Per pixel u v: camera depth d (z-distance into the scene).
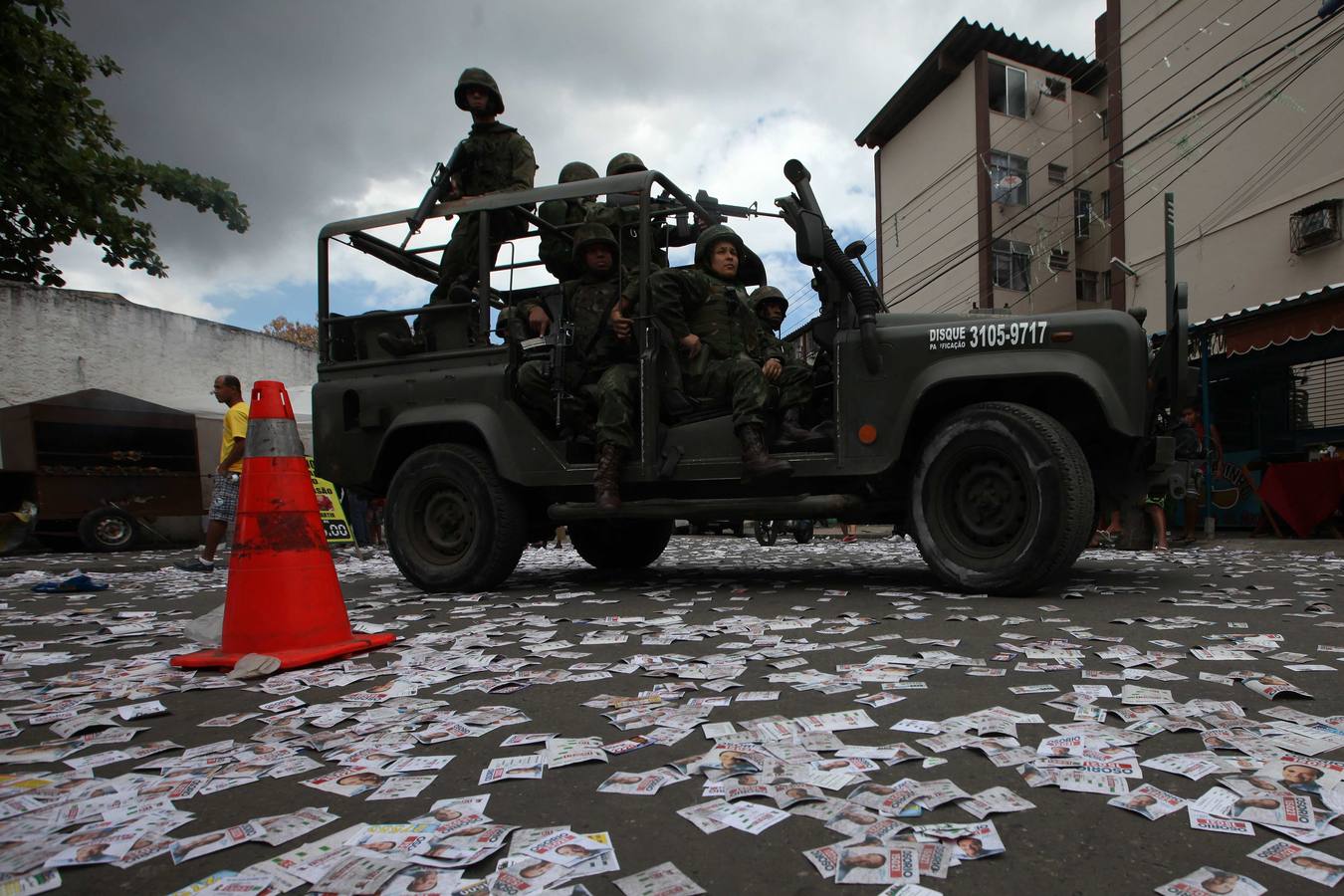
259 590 2.58
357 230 4.74
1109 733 1.56
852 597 3.67
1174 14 14.04
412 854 1.11
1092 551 7.26
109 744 1.71
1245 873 1.03
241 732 1.80
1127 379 3.37
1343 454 8.66
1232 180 13.16
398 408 4.63
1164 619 2.87
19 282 12.53
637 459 4.21
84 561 8.12
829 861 1.07
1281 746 1.45
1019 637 2.57
